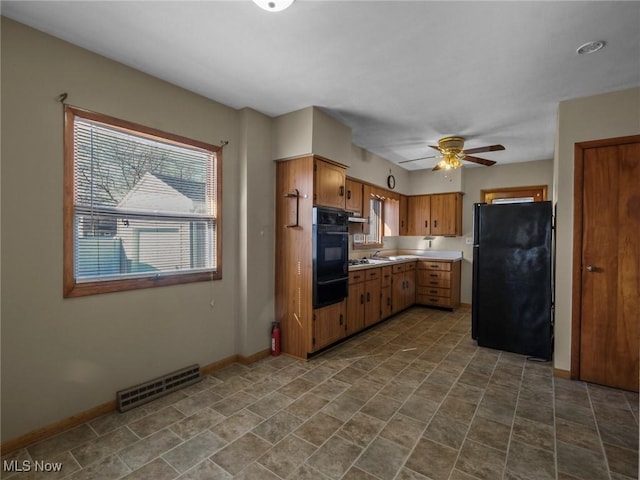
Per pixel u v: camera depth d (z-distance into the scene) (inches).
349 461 70.7
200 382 109.0
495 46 82.0
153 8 68.7
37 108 76.5
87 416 85.4
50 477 65.9
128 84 93.0
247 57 88.3
